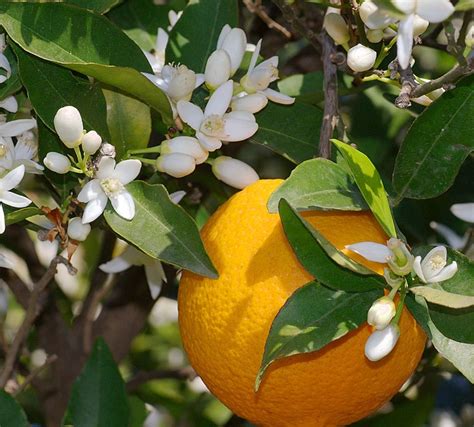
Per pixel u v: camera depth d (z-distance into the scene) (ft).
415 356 1.53
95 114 1.68
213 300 1.50
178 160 1.60
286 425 1.54
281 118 1.75
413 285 1.46
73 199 1.66
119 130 1.71
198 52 1.81
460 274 1.49
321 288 1.46
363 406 1.52
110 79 1.62
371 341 1.43
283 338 1.43
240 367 1.49
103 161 1.57
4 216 1.62
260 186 1.54
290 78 1.92
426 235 2.12
